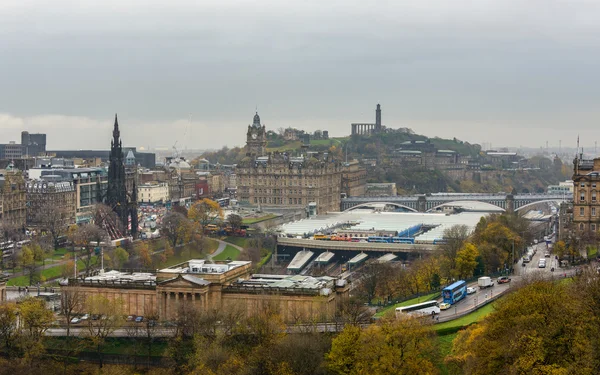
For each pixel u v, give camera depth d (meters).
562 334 192.62
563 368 180.88
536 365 188.00
